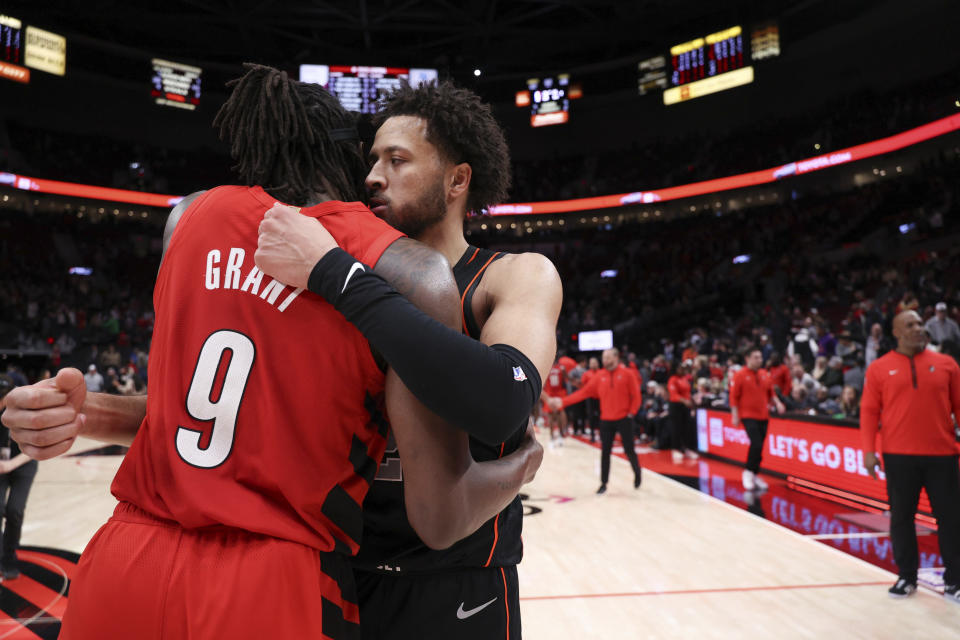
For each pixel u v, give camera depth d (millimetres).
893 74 21016
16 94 23719
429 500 997
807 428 7680
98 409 1133
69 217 24781
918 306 13422
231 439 932
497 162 1438
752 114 24578
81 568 959
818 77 22812
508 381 924
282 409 930
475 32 22656
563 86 26219
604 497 7492
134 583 907
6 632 3627
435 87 1353
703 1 20234
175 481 938
